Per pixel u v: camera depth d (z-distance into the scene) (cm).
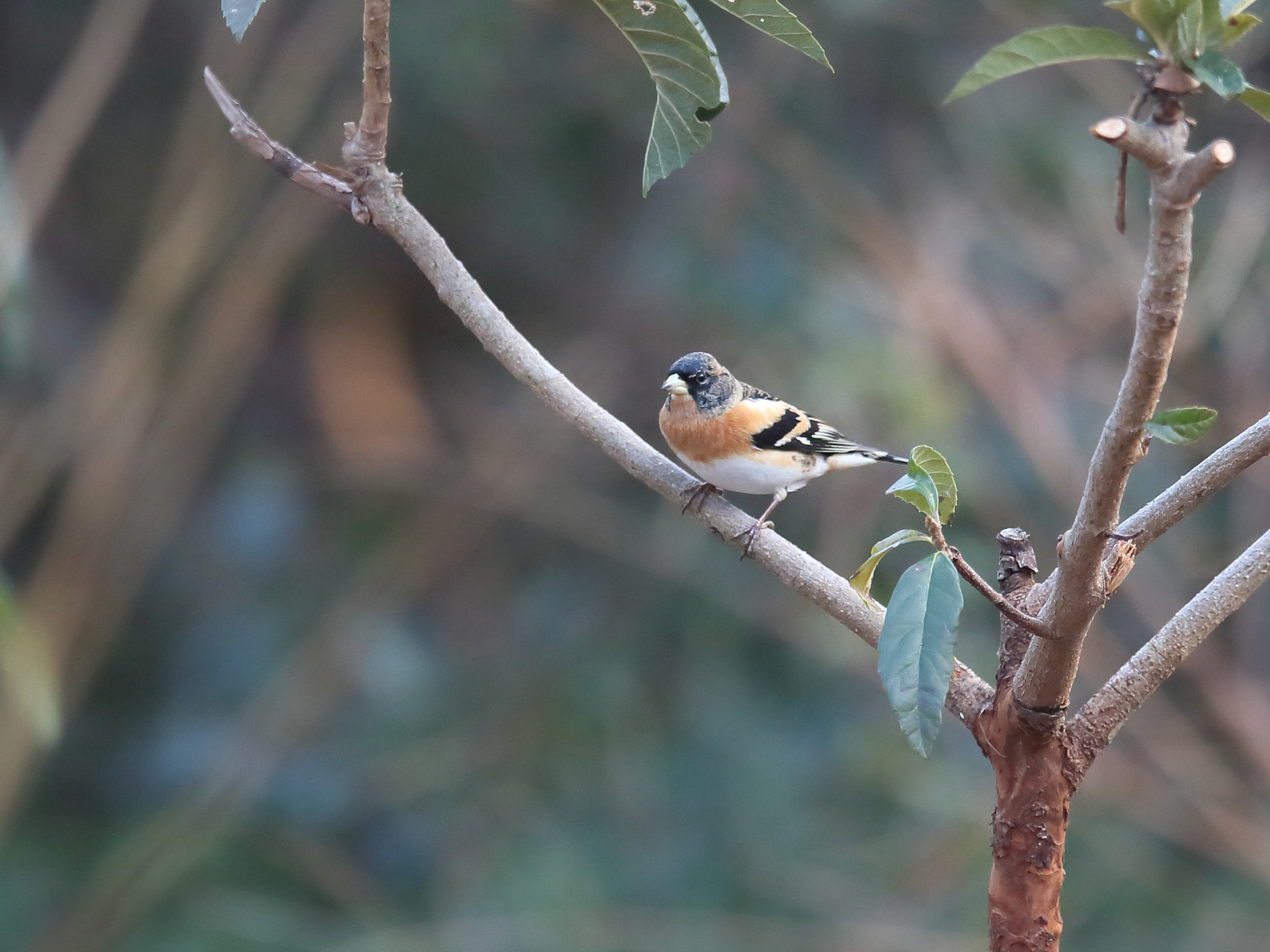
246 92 1322
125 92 1441
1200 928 1085
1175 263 227
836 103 1312
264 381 1484
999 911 289
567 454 1334
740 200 1303
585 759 1209
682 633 1277
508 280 1420
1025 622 270
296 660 1272
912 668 266
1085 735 289
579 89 1348
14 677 489
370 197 352
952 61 1280
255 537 1371
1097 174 1231
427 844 1173
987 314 1201
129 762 1272
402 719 1259
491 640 1326
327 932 1096
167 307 1218
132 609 1356
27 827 1227
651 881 1114
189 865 1143
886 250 1242
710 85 330
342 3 1259
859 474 1134
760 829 1148
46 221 1429
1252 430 273
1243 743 1131
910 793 1109
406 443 1431
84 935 1112
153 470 1267
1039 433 1148
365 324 1529
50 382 1366
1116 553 280
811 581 347
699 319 1290
